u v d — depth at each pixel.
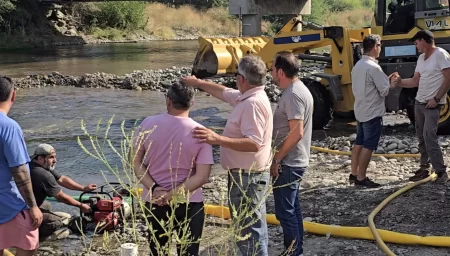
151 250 4.83
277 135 5.30
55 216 6.89
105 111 16.66
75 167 10.47
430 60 7.52
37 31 48.81
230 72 15.28
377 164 9.39
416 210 6.87
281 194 5.30
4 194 4.93
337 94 12.27
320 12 58.47
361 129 7.93
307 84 12.77
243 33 32.97
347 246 6.12
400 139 11.15
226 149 4.89
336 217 6.94
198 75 15.48
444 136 11.23
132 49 42.62
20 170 4.88
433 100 7.50
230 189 4.87
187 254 4.76
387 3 12.02
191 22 60.88
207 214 7.26
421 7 11.45
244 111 4.71
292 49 13.46
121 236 6.70
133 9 55.75
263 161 4.80
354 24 59.94
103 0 48.00
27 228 5.05
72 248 6.53
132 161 3.89
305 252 6.01
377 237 6.02
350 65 12.44
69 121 15.06
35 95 19.86
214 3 65.25
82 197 7.87
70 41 49.50
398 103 11.70
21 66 30.47
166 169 4.68
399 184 8.07
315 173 9.08
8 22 46.00
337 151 10.41
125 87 21.81
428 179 7.89
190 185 4.60
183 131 4.68
